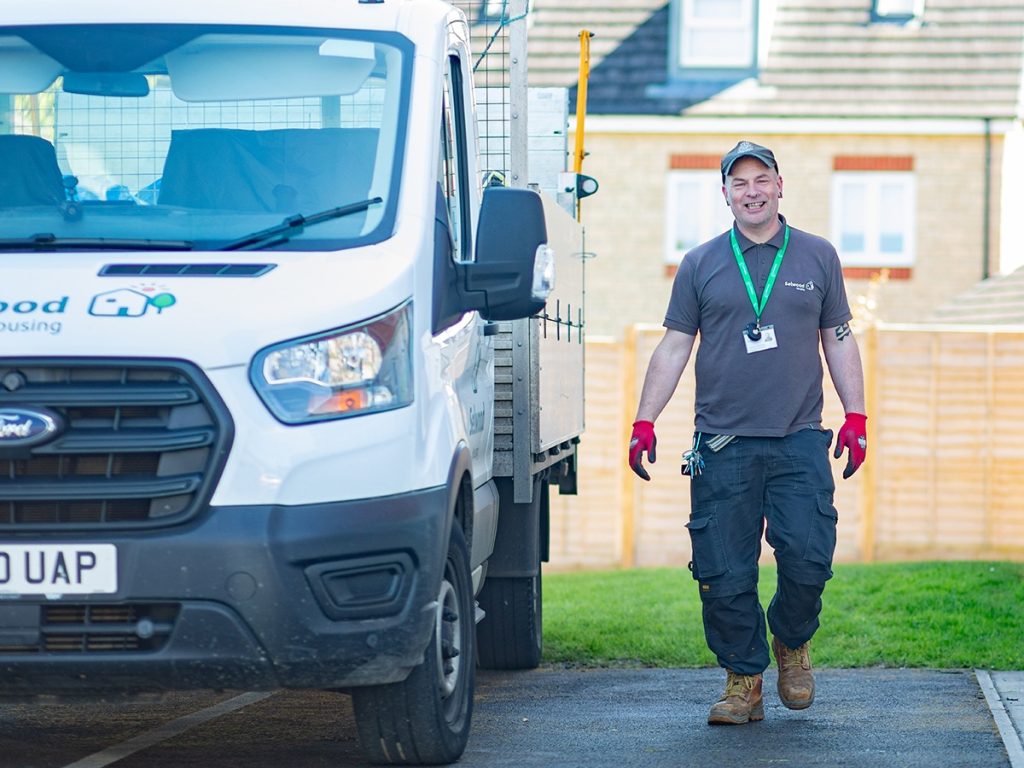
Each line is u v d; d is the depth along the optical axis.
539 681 22.19
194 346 13.63
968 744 16.86
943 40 65.19
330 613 13.77
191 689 13.87
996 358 47.22
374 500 13.93
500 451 20.48
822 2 66.00
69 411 13.58
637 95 64.38
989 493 47.25
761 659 18.16
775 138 64.19
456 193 17.73
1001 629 25.05
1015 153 63.78
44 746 17.25
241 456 13.57
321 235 15.25
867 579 31.55
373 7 17.08
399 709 15.20
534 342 20.41
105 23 16.75
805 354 18.14
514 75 21.14
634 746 16.89
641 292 64.06
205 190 15.73
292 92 16.27
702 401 18.28
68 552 13.45
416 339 14.73
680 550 47.56
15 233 15.39
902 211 64.06
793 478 18.03
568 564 47.81
